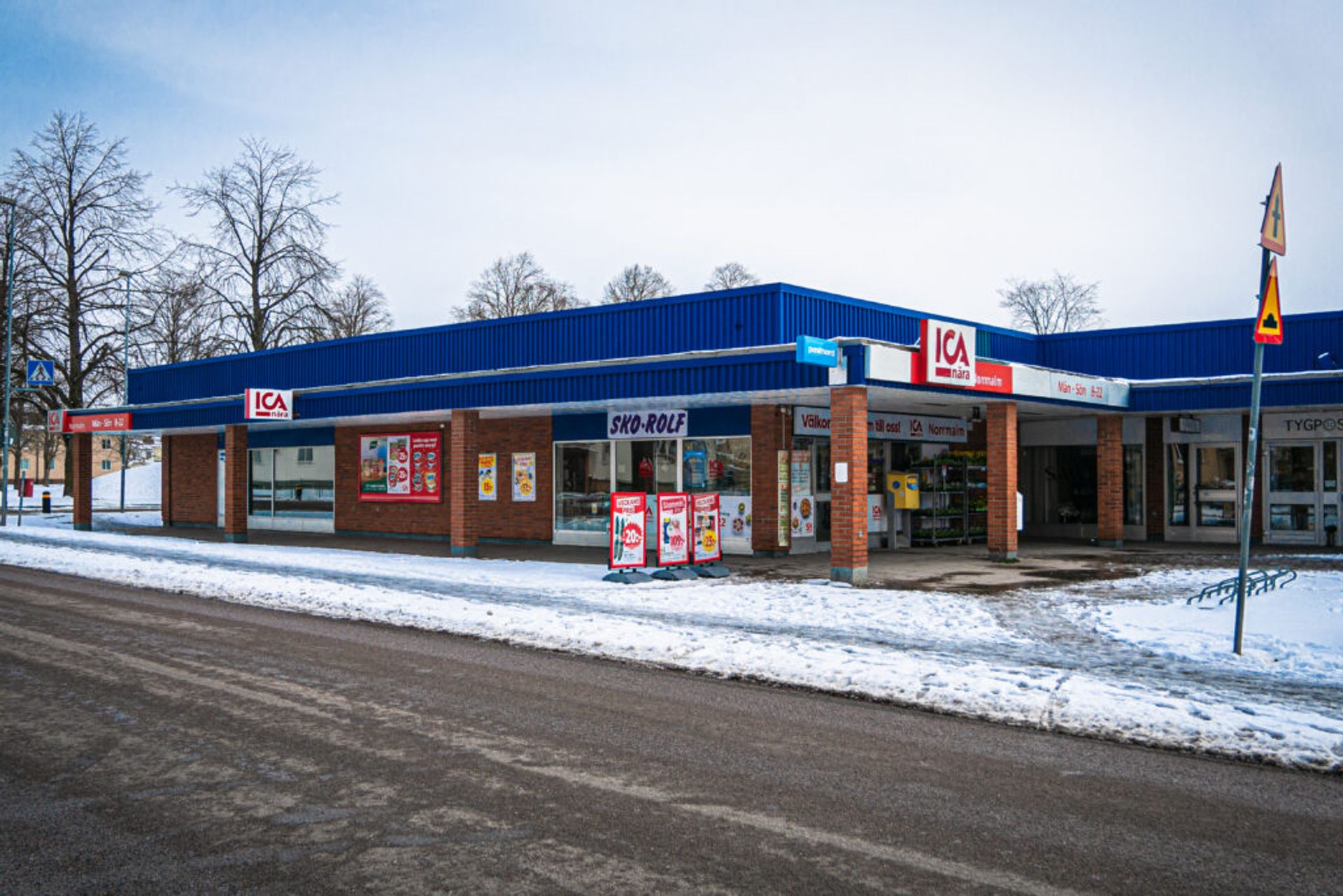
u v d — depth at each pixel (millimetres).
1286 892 4531
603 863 4789
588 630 11188
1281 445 22297
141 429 28922
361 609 13367
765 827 5297
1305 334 19969
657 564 16922
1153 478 23953
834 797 5781
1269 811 5594
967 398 17625
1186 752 6742
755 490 19422
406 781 6047
